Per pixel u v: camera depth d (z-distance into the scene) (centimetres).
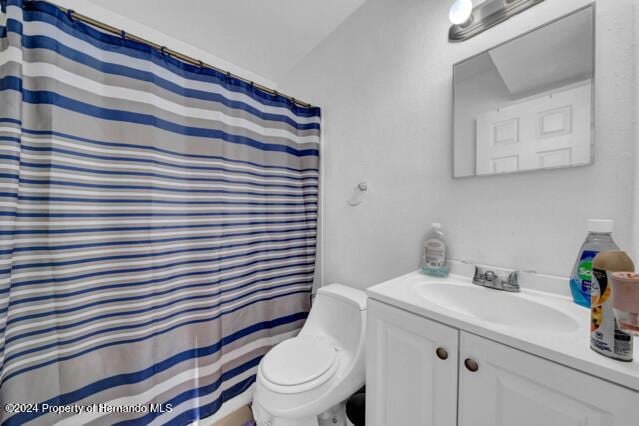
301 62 175
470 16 93
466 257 96
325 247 164
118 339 97
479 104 91
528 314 72
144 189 101
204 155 120
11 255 73
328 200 160
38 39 80
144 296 101
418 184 112
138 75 100
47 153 82
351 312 122
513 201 84
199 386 119
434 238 103
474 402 58
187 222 116
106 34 95
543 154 77
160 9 132
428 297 88
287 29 149
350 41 142
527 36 81
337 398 100
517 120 82
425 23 108
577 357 44
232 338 133
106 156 94
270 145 149
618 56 66
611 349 43
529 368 50
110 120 95
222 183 126
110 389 96
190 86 117
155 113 104
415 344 69
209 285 122
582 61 71
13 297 79
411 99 114
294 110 159
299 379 98
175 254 112
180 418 113
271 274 151
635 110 63
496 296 80
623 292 42
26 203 81
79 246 89
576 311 64
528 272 80
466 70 94
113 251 96
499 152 86
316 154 162
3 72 74
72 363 88
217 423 124
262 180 146
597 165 69
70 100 86
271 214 151
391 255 124
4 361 76
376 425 79
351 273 146
